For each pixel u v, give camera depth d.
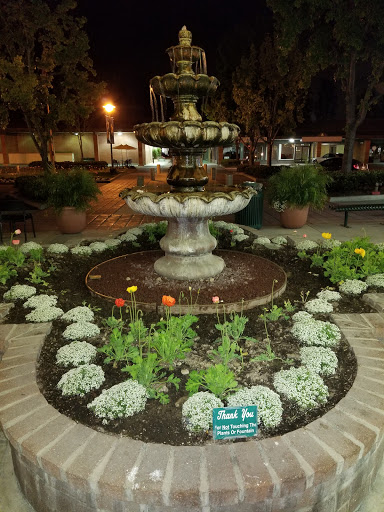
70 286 5.04
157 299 4.40
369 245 5.86
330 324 3.71
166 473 2.13
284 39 14.55
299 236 7.37
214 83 4.62
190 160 5.02
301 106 24.42
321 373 3.08
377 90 16.67
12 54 16.78
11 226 9.10
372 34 14.34
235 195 4.46
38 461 2.26
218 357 3.35
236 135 4.76
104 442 2.35
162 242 5.09
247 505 2.13
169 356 3.14
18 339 3.57
